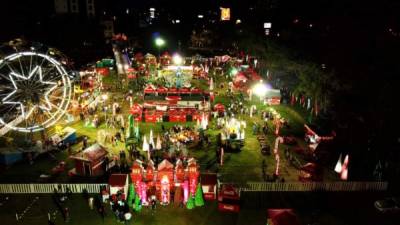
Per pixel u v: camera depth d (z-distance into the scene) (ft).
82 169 124.36
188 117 180.04
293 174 129.39
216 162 136.77
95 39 377.91
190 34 534.78
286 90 229.04
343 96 148.97
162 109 180.75
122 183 109.09
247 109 199.62
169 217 102.73
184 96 197.98
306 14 216.74
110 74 287.48
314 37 193.16
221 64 324.39
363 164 136.56
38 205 106.73
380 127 127.95
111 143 151.74
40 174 126.21
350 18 164.04
